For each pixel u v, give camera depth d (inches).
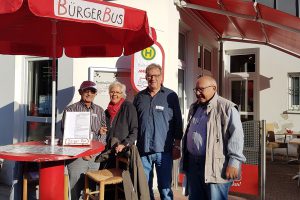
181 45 294.8
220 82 395.2
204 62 360.5
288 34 249.8
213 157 129.9
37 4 96.3
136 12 118.0
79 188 157.9
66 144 132.3
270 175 298.7
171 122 160.7
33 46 175.2
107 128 168.1
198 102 144.8
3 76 244.4
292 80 407.2
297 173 305.3
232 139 127.2
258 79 421.4
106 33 164.6
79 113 135.1
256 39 347.6
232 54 437.1
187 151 147.1
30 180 144.0
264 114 417.4
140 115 162.4
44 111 233.6
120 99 172.9
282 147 364.8
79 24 158.1
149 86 161.6
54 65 141.3
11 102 239.9
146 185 141.6
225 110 131.0
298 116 397.4
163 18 236.8
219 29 346.3
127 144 152.1
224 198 131.6
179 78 289.6
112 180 141.0
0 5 95.0
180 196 211.3
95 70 216.7
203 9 241.8
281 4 189.2
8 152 116.4
